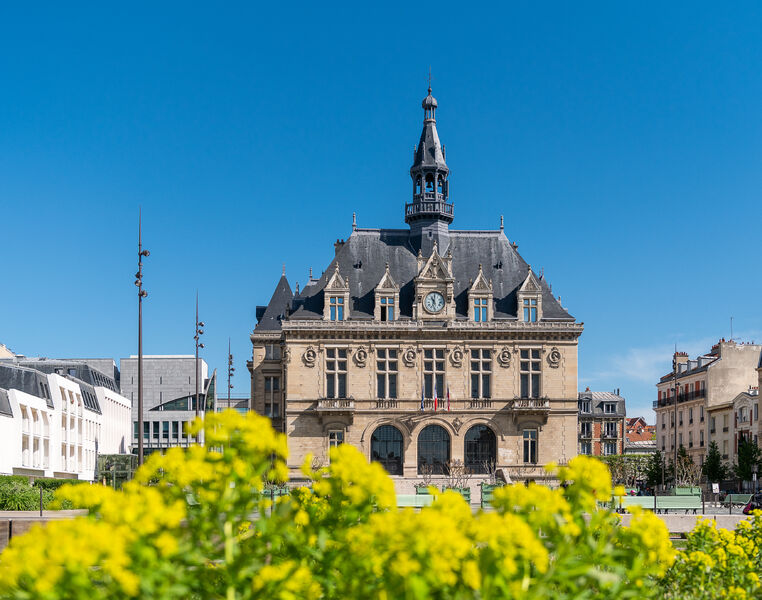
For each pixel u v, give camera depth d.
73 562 7.68
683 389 127.38
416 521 8.51
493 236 86.06
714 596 13.80
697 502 50.53
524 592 9.10
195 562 9.30
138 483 10.41
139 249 47.28
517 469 77.62
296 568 9.45
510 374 79.00
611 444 159.12
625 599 10.68
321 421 77.44
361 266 82.62
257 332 89.12
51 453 96.00
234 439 10.38
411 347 78.81
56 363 127.19
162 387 168.12
